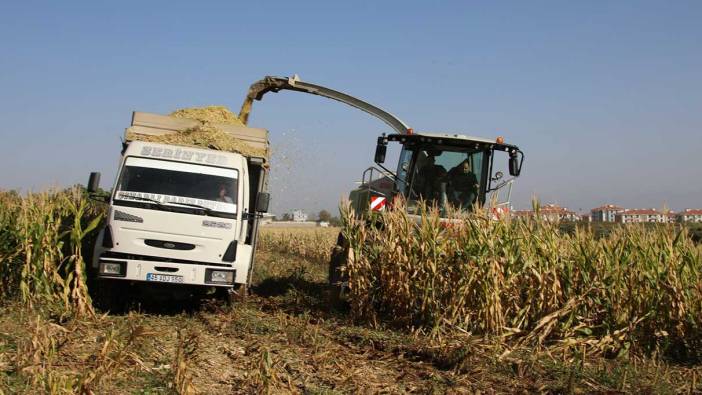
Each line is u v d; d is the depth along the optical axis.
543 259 8.59
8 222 8.74
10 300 8.80
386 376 6.54
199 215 9.33
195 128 10.59
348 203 10.10
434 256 8.81
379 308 9.66
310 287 13.17
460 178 10.80
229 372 6.24
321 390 5.76
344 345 7.98
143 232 9.14
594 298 8.41
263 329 8.38
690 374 7.01
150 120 10.65
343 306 10.45
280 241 27.97
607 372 6.88
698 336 8.11
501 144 10.75
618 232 8.80
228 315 9.38
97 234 9.93
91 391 4.81
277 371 6.12
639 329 8.19
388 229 9.56
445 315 8.61
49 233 8.74
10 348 6.30
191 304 10.51
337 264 10.43
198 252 9.30
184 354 6.25
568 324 8.11
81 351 6.38
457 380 6.39
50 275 8.77
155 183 9.42
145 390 5.34
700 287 8.09
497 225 8.60
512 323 8.34
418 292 9.07
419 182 10.82
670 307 8.23
